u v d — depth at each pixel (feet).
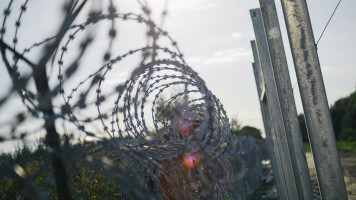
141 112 10.53
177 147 10.96
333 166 9.30
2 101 4.04
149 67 9.02
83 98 5.24
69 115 5.02
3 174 4.32
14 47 4.75
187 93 11.97
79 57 4.41
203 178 11.64
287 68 12.69
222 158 14.11
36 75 4.62
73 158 4.95
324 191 9.29
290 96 12.85
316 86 9.52
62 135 5.03
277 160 24.45
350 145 79.97
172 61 9.11
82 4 4.27
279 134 18.97
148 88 10.96
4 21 4.87
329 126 9.41
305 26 9.68
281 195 28.09
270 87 19.13
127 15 6.33
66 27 4.30
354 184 28.99
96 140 5.93
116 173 5.49
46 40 4.33
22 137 4.19
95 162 5.49
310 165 53.11
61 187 5.62
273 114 19.21
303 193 13.24
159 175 10.21
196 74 9.95
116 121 9.37
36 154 4.81
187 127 11.75
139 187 8.75
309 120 9.47
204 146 11.59
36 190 4.48
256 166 39.93
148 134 10.41
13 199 8.73
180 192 10.13
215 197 12.26
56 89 4.73
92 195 10.85
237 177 21.52
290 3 9.78
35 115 4.43
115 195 11.33
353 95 100.22
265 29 12.73
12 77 4.39
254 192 36.01
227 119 13.02
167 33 7.27
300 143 13.09
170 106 12.26
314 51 9.59
